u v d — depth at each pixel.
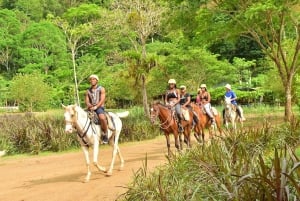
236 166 5.99
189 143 14.69
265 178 4.27
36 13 109.31
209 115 16.98
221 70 40.06
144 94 32.69
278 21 25.38
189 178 6.80
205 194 5.65
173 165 8.44
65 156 19.95
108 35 54.66
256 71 54.12
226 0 23.56
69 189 11.30
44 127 23.23
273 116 31.88
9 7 112.50
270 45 25.48
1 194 11.70
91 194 10.39
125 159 16.38
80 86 58.72
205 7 24.41
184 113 14.34
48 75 67.00
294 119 13.93
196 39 25.61
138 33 34.22
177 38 37.34
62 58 74.50
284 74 26.20
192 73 38.25
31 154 21.61
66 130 11.58
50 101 57.75
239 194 4.74
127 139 24.12
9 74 86.12
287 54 30.84
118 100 52.03
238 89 48.88
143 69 32.41
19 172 16.12
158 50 43.75
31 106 53.06
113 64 59.47
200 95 17.56
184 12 24.89
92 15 58.22
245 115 36.62
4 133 24.17
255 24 23.92
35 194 11.16
